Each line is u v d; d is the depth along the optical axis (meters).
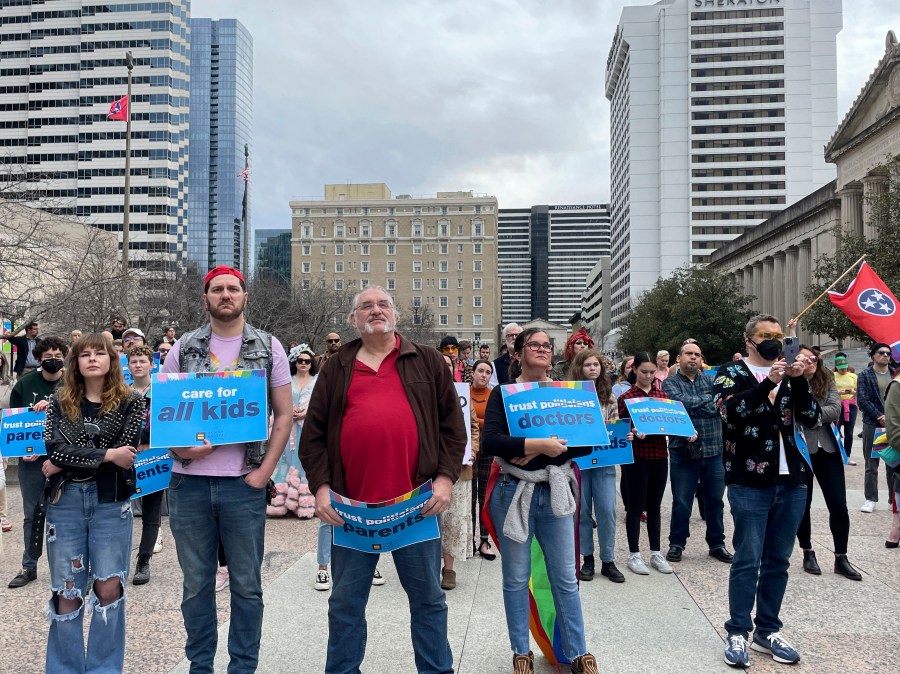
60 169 109.25
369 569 3.38
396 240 114.19
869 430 8.43
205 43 145.00
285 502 7.98
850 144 41.59
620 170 127.81
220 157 142.75
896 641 4.45
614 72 130.38
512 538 3.79
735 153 110.00
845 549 5.87
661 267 110.62
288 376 3.75
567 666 3.93
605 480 5.82
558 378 6.13
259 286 33.28
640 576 5.91
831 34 109.88
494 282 112.56
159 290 26.86
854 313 7.29
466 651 4.29
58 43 110.62
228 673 3.49
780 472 4.07
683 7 112.00
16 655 4.17
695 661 4.13
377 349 3.52
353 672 3.38
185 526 3.46
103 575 3.66
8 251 14.46
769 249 60.81
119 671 3.71
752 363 4.45
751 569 4.09
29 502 5.59
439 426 3.52
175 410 3.43
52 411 3.72
